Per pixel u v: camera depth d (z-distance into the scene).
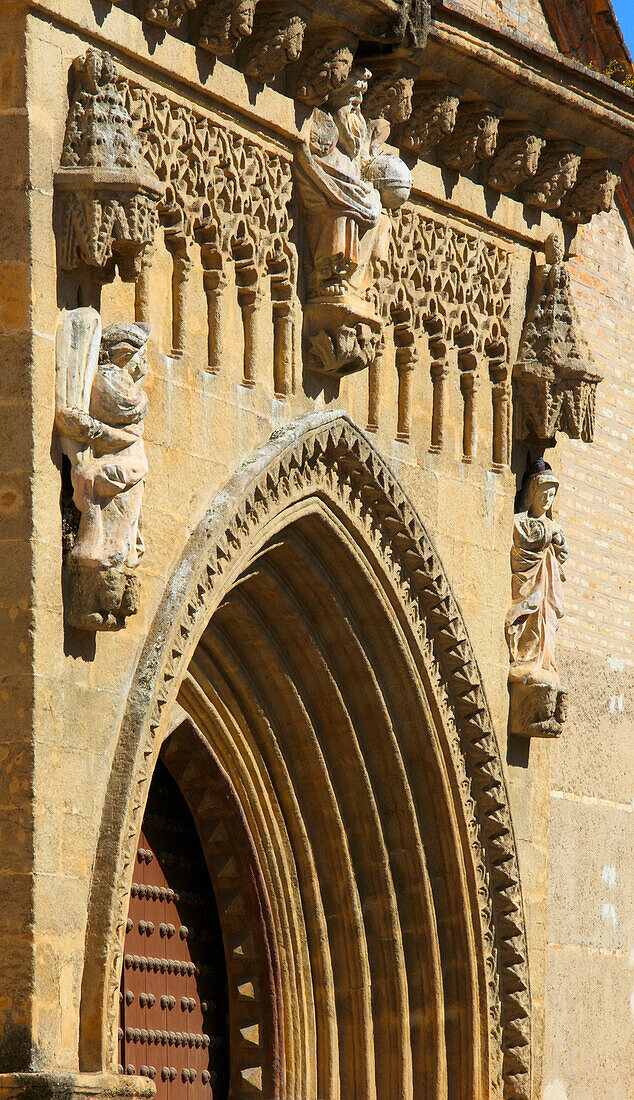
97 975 18.09
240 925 22.97
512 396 24.77
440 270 23.75
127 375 18.42
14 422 17.78
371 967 23.61
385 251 22.27
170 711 19.36
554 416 24.88
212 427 20.38
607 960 26.78
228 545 20.20
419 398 23.56
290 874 23.14
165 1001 22.28
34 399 17.78
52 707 17.84
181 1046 22.45
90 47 18.61
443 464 23.83
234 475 20.53
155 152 19.56
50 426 17.95
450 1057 23.83
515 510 24.94
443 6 22.34
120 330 18.41
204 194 20.25
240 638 22.58
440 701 23.47
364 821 23.44
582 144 25.09
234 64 20.61
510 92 23.75
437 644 23.50
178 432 19.91
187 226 20.08
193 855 23.02
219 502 20.19
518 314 24.83
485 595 24.28
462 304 24.06
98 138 18.19
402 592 23.03
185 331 20.05
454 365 24.06
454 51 22.72
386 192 22.06
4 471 17.78
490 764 23.95
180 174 19.91
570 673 26.66
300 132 21.39
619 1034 26.89
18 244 17.88
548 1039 25.59
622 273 28.55
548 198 24.91
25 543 17.69
